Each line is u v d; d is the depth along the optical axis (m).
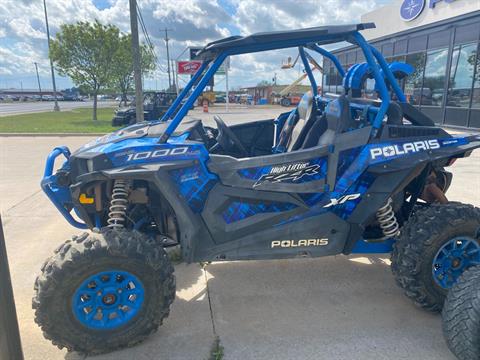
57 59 20.91
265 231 2.95
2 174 7.55
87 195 2.81
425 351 2.63
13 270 3.78
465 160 8.81
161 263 2.57
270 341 2.73
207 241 2.88
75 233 4.70
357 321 2.96
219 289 3.43
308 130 3.39
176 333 2.81
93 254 2.41
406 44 17.52
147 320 2.60
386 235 3.20
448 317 2.44
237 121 18.70
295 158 2.91
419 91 16.81
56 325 2.43
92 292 2.51
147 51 29.06
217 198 2.84
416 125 3.24
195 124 3.29
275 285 3.51
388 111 3.07
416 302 2.96
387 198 3.00
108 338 2.54
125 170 2.63
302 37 2.76
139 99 11.84
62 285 2.39
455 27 14.52
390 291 3.41
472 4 14.84
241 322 2.95
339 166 2.96
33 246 4.34
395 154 2.96
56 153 3.17
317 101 3.83
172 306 3.16
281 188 2.91
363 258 4.04
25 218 5.19
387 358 2.56
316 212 3.00
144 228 3.25
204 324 2.92
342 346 2.68
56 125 18.05
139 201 2.95
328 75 18.58
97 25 20.59
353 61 20.12
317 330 2.85
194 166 2.77
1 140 12.61
